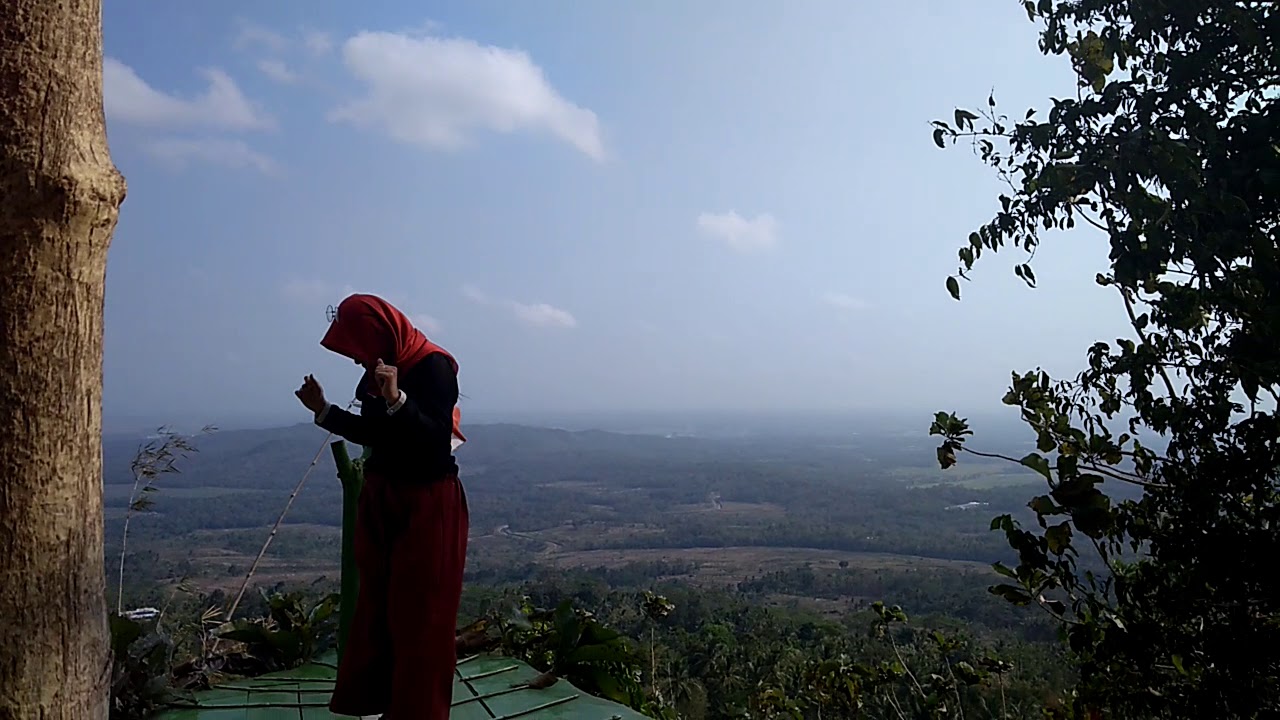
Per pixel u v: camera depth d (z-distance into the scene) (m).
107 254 1.33
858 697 3.86
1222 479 1.91
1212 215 1.94
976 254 2.38
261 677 2.96
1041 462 2.10
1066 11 2.30
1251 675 1.86
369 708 2.16
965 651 3.95
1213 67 2.07
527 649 3.39
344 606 2.59
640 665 3.46
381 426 1.97
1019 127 2.30
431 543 2.07
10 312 1.21
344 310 2.09
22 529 1.23
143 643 2.65
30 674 1.23
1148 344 2.13
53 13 1.25
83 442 1.30
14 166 1.20
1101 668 2.26
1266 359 1.83
